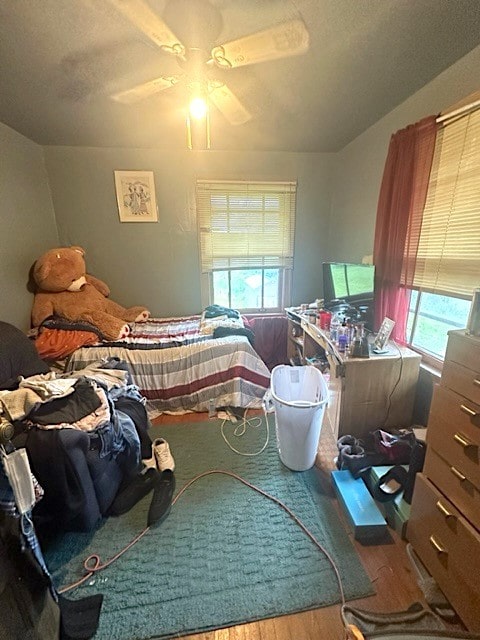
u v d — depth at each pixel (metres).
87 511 1.30
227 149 2.92
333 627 1.07
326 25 1.24
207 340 2.49
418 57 1.49
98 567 1.27
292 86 1.74
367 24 1.25
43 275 2.49
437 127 1.64
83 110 2.02
